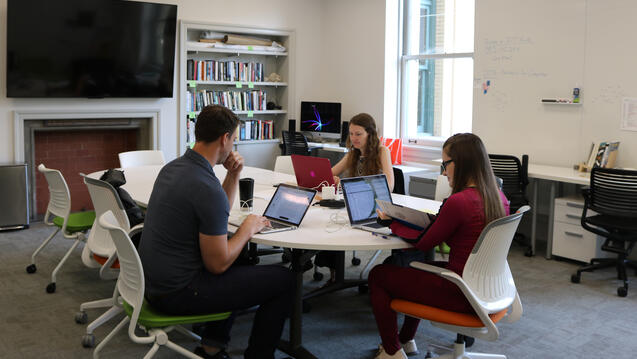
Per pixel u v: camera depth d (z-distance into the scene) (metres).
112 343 3.06
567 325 3.40
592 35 4.88
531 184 5.39
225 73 6.99
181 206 2.26
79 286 3.97
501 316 2.47
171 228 2.27
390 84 6.93
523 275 4.39
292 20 7.33
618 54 4.72
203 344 2.63
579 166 4.84
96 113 6.11
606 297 3.91
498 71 5.57
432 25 6.61
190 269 2.30
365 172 3.82
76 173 6.38
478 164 2.45
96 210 3.13
